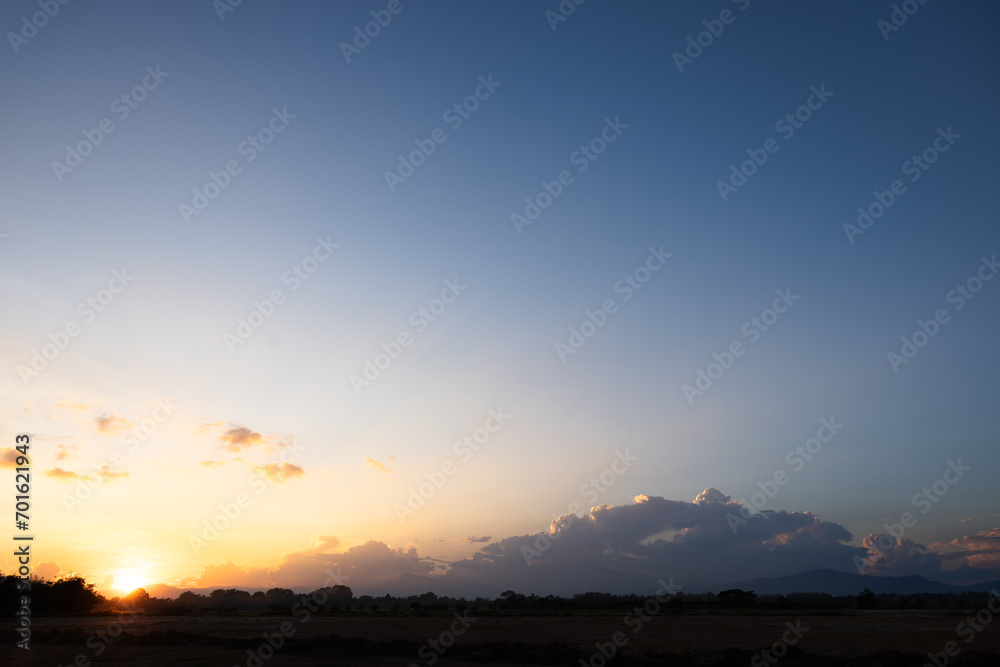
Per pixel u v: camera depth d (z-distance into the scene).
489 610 87.94
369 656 28.66
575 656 26.16
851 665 23.47
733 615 64.00
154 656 29.27
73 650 32.59
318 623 54.50
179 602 108.88
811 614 64.06
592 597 104.06
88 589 84.19
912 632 36.44
